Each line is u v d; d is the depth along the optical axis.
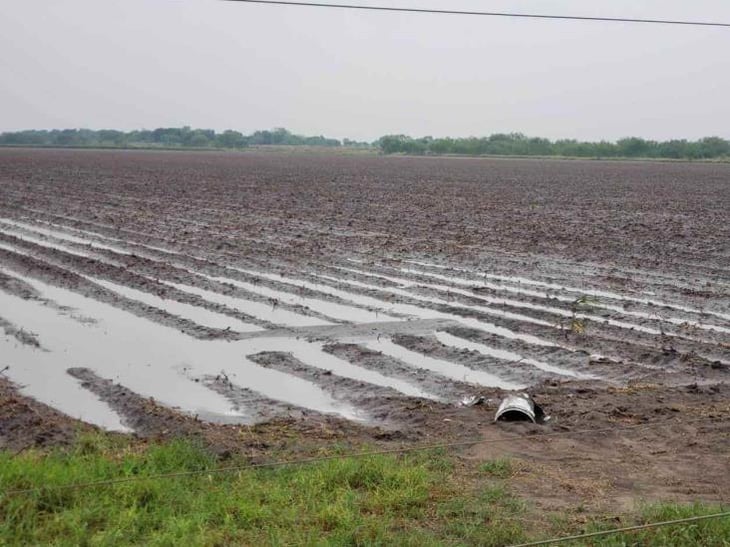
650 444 8.63
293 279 18.34
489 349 12.93
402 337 13.41
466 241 24.36
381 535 6.29
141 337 13.38
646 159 132.38
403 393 10.73
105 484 6.90
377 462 7.61
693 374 11.58
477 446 8.50
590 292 17.39
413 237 25.09
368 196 41.00
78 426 9.05
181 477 7.20
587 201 39.62
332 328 14.00
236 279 18.23
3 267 19.16
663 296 17.05
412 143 170.12
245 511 6.55
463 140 172.12
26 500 6.55
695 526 6.50
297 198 38.97
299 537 6.23
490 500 7.05
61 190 42.22
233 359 12.18
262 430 8.98
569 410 9.70
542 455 8.29
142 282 17.64
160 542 6.07
